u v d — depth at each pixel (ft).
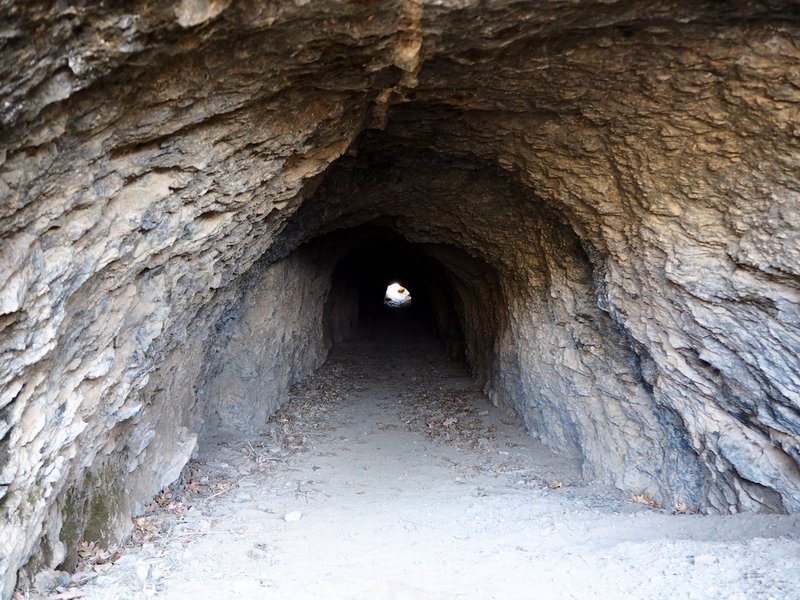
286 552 16.42
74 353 12.28
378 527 19.10
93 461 15.23
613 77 13.85
